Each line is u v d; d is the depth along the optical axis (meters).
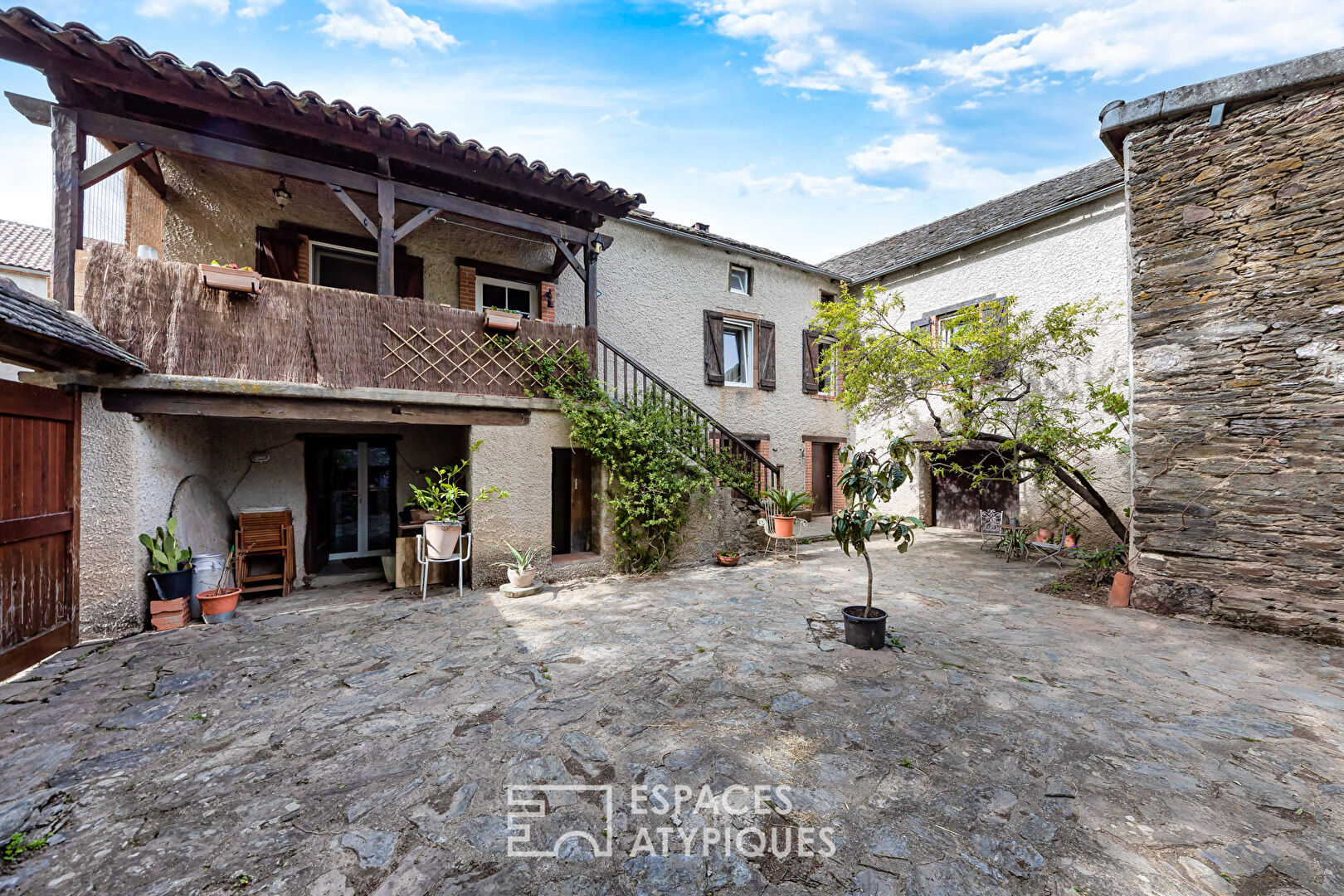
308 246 6.01
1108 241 7.67
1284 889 1.67
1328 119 4.14
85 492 3.92
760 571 6.60
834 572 6.51
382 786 2.21
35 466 3.48
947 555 7.73
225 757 2.42
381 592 5.51
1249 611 4.40
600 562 6.30
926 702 3.02
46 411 3.56
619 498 6.35
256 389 4.45
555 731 2.66
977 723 2.78
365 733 2.64
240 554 5.17
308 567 6.04
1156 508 4.91
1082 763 2.40
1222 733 2.68
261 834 1.91
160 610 4.20
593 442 6.00
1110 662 3.65
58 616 3.70
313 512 6.22
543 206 6.80
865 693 3.13
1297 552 4.23
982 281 9.24
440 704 2.95
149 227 5.18
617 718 2.81
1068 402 8.02
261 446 5.91
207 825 1.96
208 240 5.55
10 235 12.12
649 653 3.74
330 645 3.89
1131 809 2.08
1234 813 2.06
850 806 2.09
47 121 3.97
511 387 5.79
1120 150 5.45
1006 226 8.59
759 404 10.08
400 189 5.16
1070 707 2.96
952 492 10.36
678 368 9.00
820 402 11.12
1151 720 2.82
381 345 5.05
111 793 2.14
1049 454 6.52
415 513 5.98
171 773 2.29
